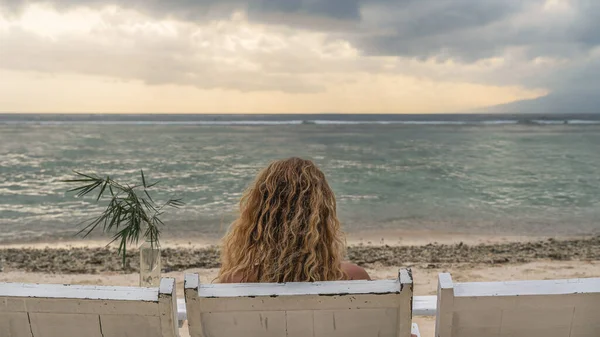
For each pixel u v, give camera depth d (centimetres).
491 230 1102
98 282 735
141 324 169
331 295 162
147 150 2953
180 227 1127
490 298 165
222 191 1592
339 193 1552
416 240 1009
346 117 14475
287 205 202
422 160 2477
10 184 1677
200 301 163
